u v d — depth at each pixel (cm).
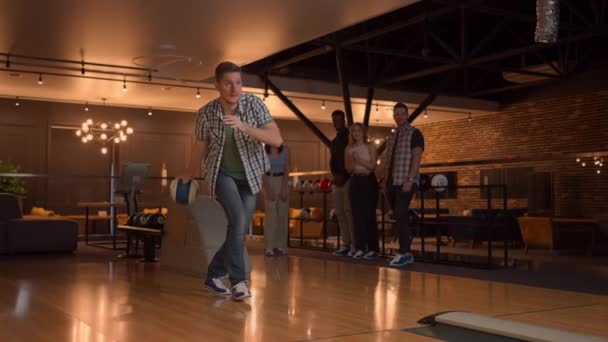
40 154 1371
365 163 683
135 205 877
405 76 1151
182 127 1508
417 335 278
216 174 374
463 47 1060
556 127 1288
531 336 256
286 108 1368
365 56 1280
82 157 1416
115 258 697
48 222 765
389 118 1525
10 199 770
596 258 805
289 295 401
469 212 1130
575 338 252
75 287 439
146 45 797
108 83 1095
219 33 741
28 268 575
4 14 667
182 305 359
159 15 671
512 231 1015
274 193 738
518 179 1348
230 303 367
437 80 1373
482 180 1432
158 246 849
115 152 1444
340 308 350
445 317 297
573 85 1256
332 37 984
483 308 354
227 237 383
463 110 1376
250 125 366
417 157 606
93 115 1419
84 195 1417
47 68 965
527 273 551
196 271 527
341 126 745
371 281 475
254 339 269
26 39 768
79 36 755
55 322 305
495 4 1112
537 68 1187
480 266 601
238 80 370
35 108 1366
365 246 691
